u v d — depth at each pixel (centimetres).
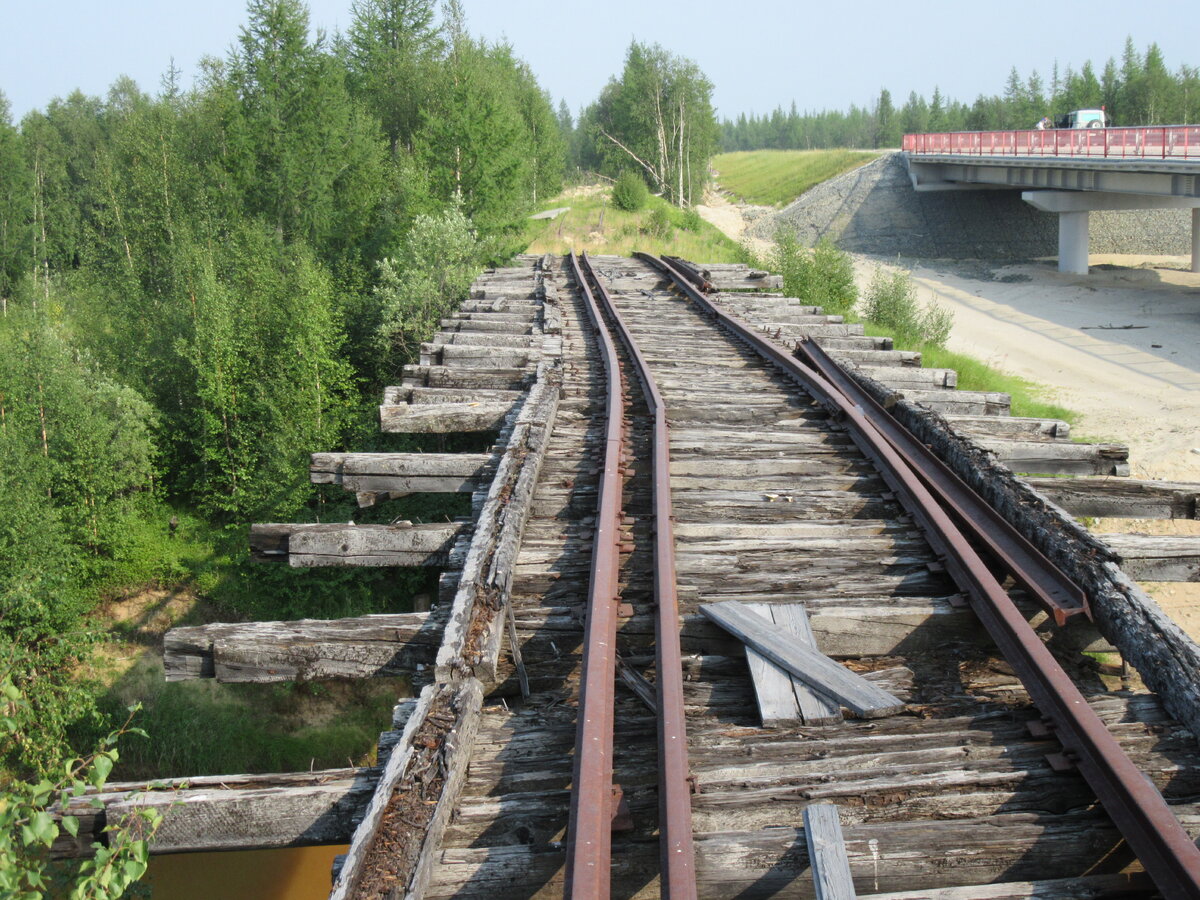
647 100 5828
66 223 3850
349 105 3042
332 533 670
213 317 1708
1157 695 440
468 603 477
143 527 1583
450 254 2080
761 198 6278
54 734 1098
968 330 2631
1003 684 477
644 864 341
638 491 701
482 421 980
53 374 1545
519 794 374
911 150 5125
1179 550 597
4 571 1313
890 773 376
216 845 377
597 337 1338
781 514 672
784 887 326
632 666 484
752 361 1179
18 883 320
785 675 454
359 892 301
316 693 1223
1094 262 4200
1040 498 619
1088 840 338
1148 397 1658
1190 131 2914
